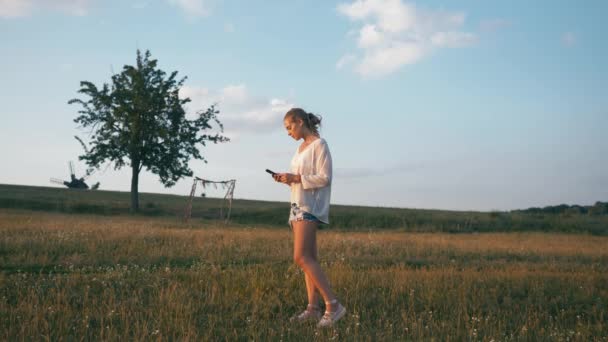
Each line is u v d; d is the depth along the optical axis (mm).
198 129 43531
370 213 36344
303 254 4883
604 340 4355
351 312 5285
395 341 4262
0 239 11281
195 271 7473
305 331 4520
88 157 40219
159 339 3953
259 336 4270
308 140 5188
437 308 5559
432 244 14711
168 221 28922
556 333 4488
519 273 7922
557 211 39938
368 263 9766
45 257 9078
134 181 40656
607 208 39844
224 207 43000
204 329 4473
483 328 4668
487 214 37625
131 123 39344
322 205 4961
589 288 6746
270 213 38406
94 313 4859
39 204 39875
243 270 7453
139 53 41969
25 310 4738
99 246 10984
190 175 42500
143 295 5750
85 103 40625
